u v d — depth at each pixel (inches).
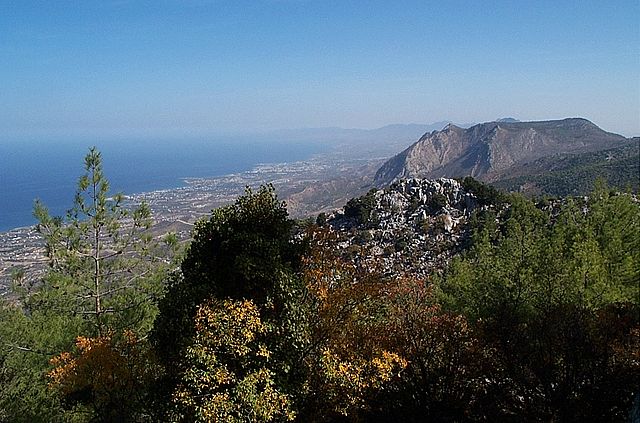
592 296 800.9
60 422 781.3
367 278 668.7
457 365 713.6
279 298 571.5
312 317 608.7
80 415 780.6
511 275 916.0
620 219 1048.8
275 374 537.0
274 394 526.0
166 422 539.8
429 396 708.7
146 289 832.3
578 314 704.4
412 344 723.4
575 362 636.1
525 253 1022.4
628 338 679.1
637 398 539.2
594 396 626.2
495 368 703.1
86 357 634.8
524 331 703.7
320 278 641.6
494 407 690.8
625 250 939.3
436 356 726.5
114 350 659.4
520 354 678.5
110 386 632.4
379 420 701.9
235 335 530.9
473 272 1066.7
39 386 775.1
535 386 663.1
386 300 724.0
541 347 663.1
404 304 775.7
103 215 842.8
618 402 617.0
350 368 598.2
